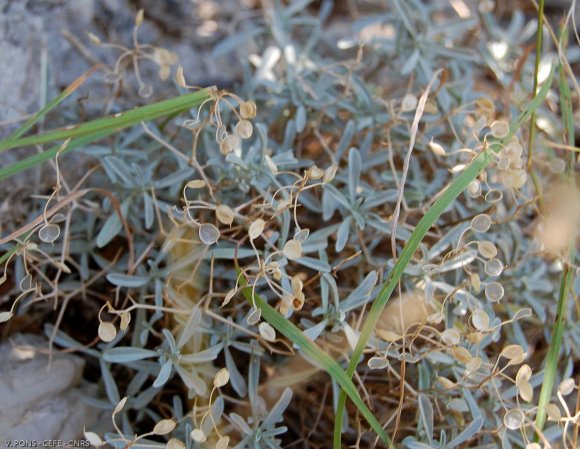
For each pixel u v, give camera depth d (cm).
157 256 23
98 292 26
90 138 21
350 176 23
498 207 25
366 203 23
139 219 25
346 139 25
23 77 27
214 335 22
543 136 26
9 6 27
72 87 21
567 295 22
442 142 28
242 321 22
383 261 24
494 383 20
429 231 25
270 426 21
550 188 26
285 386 23
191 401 23
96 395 25
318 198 25
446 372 22
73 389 25
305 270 25
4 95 27
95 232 26
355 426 23
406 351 22
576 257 24
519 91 27
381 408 23
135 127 26
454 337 19
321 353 19
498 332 22
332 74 27
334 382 21
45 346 26
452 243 22
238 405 24
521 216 27
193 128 21
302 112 26
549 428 21
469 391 21
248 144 26
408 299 22
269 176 23
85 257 24
